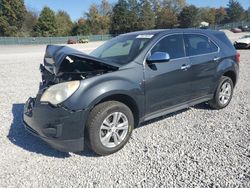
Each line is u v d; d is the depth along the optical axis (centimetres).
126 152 412
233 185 324
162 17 9544
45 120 378
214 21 10788
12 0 7900
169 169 362
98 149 391
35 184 336
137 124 448
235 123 518
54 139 374
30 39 6388
